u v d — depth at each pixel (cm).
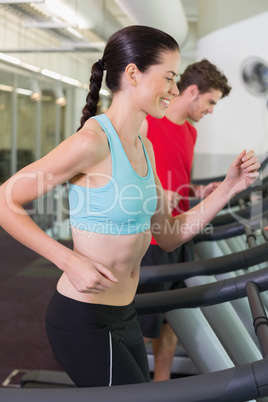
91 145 110
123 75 117
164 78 117
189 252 225
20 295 412
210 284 147
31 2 196
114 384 121
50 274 474
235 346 151
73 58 889
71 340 122
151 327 209
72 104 958
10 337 324
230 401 90
